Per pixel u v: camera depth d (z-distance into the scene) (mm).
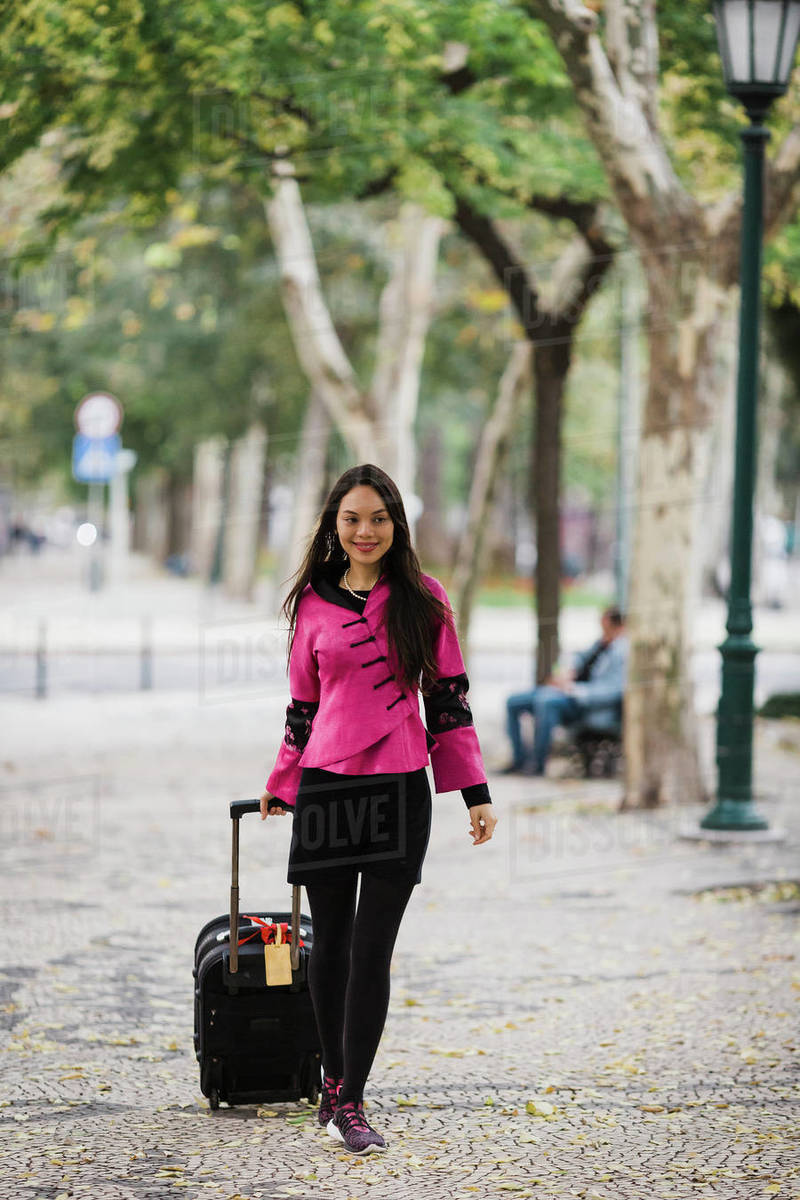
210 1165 9414
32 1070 11492
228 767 29234
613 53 23141
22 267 27188
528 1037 12461
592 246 30625
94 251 36719
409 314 40250
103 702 40438
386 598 9703
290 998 10406
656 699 24859
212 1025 10328
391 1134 10047
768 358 41250
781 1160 9461
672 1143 9805
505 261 31328
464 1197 8844
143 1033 12539
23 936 15961
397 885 9695
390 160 26078
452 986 14125
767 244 23953
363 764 9641
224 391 58250
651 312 24422
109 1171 9305
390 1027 12797
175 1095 10930
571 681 29438
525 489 95688
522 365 37312
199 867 19938
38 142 23766
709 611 78250
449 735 9914
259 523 73250
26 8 21359
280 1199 8836
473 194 28125
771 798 25609
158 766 29297
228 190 40344
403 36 22703
